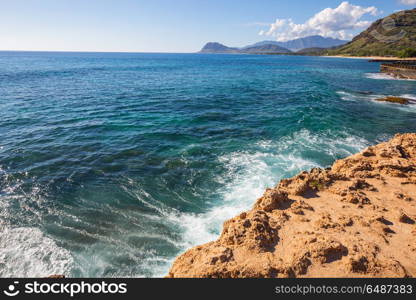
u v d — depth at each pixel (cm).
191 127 2330
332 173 1194
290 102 3453
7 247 937
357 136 2091
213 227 1033
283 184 1159
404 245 778
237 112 2906
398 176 1212
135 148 1845
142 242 963
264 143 1941
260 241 768
